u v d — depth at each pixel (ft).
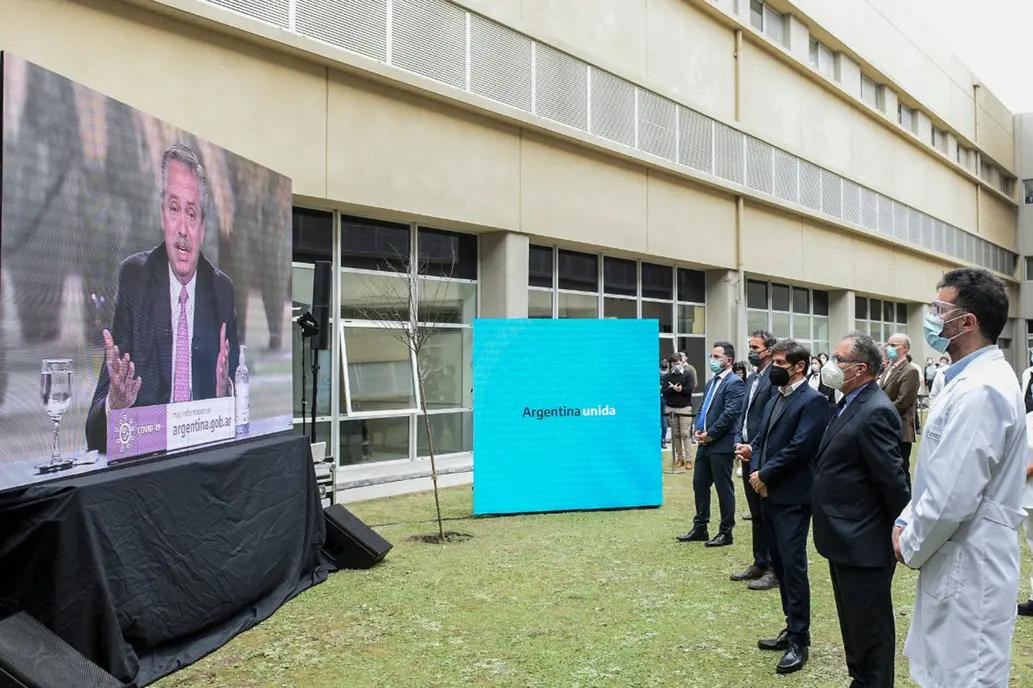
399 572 22.31
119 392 16.08
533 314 45.21
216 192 20.21
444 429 40.75
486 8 39.65
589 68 45.83
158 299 17.49
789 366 16.90
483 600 19.66
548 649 16.25
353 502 33.17
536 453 31.30
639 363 32.40
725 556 24.12
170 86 27.53
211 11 27.96
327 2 32.42
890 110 87.51
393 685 14.47
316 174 32.42
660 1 52.54
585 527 28.48
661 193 51.78
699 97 56.29
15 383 13.42
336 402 35.01
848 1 76.69
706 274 60.18
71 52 24.75
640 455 32.35
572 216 44.83
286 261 24.63
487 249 42.14
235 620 17.88
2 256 13.16
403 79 34.96
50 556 13.50
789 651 15.26
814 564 24.03
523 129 41.88
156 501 15.79
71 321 14.74
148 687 14.43
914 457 48.11
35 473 13.83
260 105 30.45
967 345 9.89
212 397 19.79
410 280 35.65
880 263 84.53
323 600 19.79
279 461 20.68
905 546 9.80
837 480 12.67
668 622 17.97
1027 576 22.43
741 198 59.36
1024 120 135.03
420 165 36.58
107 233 15.80
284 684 14.56
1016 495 9.43
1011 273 133.28
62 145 14.57
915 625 9.98
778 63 66.18
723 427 25.29
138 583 15.01
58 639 12.92
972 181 114.73
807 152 70.28
